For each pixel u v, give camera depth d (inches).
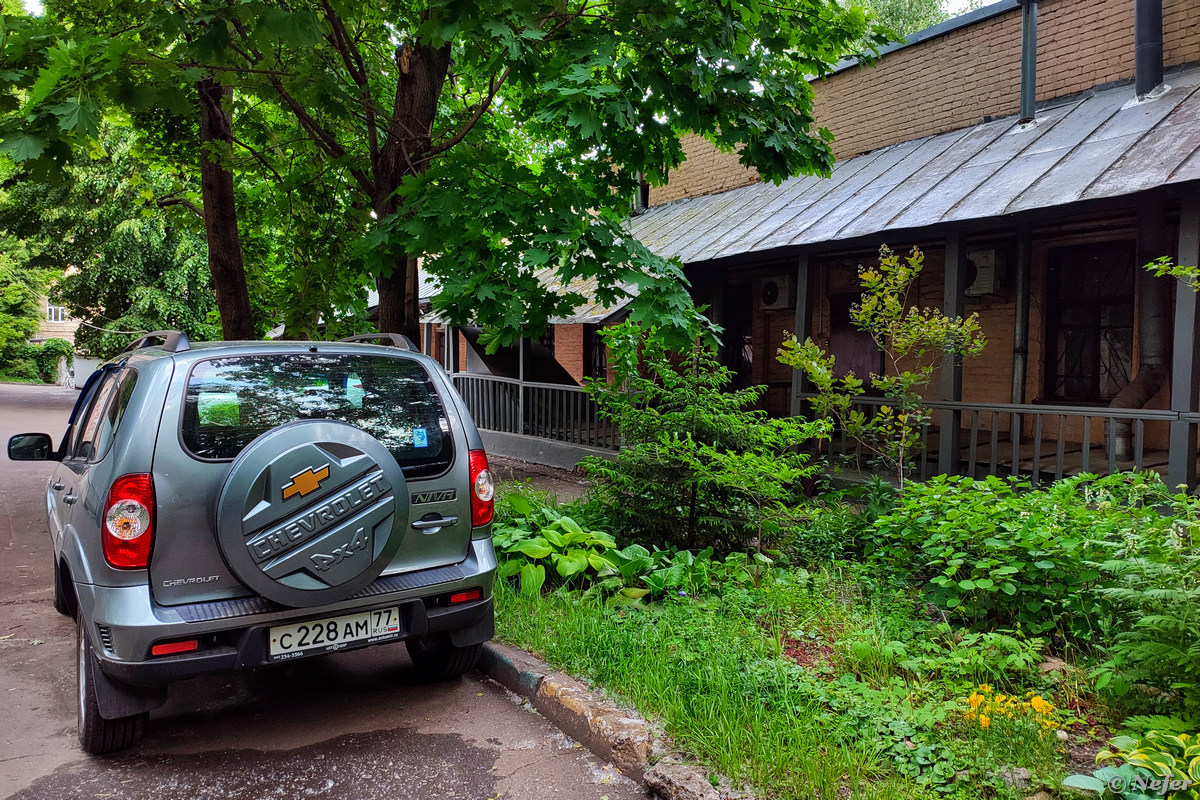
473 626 139.9
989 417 379.6
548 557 196.9
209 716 137.3
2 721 134.3
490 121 302.5
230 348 126.3
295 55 230.2
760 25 207.3
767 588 181.3
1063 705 127.0
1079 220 310.7
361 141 313.3
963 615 164.2
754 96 209.3
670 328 208.8
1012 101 356.2
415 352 145.9
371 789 112.5
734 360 508.1
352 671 160.4
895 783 101.6
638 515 223.6
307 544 112.3
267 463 110.2
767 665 137.3
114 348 824.3
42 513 329.4
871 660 140.6
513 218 200.2
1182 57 306.7
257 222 361.7
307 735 130.1
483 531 141.8
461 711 140.5
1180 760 90.3
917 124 398.3
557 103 182.2
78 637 123.8
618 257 201.5
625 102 181.5
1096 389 347.6
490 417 512.4
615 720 123.9
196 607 111.4
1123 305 336.2
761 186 455.5
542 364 499.2
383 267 229.5
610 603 176.2
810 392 445.4
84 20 208.7
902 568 189.5
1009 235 354.0
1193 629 113.0
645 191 571.5
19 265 1194.0
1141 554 135.9
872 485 236.7
